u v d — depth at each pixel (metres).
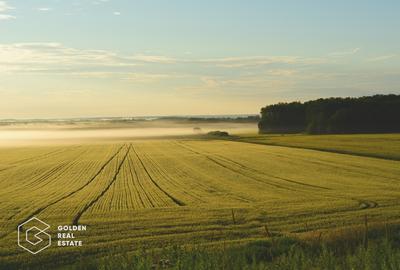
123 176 53.25
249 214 29.25
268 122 176.50
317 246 19.17
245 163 64.62
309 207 31.45
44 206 33.78
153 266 17.17
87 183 47.94
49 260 19.78
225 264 15.90
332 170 54.62
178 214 29.72
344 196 36.56
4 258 20.05
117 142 129.12
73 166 64.94
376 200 34.25
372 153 68.69
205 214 29.53
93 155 83.94
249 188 42.62
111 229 25.27
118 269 16.75
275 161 65.94
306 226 24.92
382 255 15.36
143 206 33.56
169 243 21.78
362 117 131.12
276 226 25.42
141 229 25.20
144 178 51.22
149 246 21.28
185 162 67.81
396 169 54.22
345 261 15.59
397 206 31.56
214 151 86.44
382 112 132.00
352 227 22.59
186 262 16.11
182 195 38.84
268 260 18.12
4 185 47.16
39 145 118.75
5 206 33.97
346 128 130.62
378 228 21.77
